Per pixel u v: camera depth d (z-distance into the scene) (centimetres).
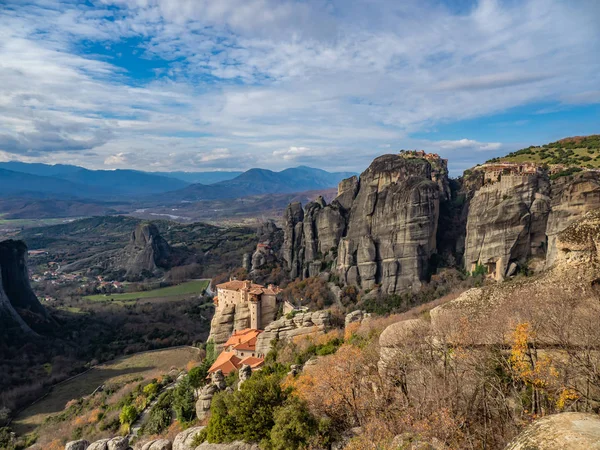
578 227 4019
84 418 9562
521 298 3922
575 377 3030
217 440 4266
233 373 8694
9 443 9138
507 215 13538
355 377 4381
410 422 3372
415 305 13688
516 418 3083
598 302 3434
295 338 9431
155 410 8238
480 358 3419
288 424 3812
